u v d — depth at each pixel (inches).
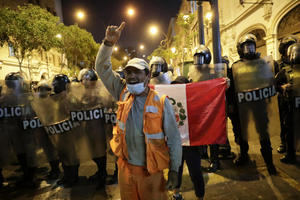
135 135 60.9
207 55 135.3
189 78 123.9
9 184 129.6
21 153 122.8
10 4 731.4
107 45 67.7
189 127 104.4
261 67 111.2
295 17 389.1
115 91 72.8
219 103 103.9
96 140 115.5
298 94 111.0
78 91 114.6
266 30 460.8
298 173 115.4
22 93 120.7
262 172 119.9
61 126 114.6
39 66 844.0
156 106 59.3
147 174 61.2
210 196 100.7
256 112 113.8
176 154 60.5
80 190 116.1
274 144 165.2
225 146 149.5
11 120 119.7
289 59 113.3
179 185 95.5
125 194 64.1
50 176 136.7
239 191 102.7
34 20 476.1
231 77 123.8
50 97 114.7
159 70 124.7
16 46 474.0
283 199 94.0
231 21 601.3
